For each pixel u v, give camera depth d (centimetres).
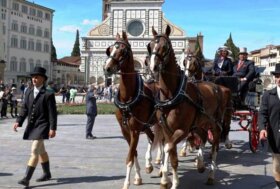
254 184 883
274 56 11644
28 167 825
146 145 1436
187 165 1070
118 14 8750
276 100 688
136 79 831
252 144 1262
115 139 1590
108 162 1095
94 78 8788
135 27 8694
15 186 831
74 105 4106
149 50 770
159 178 916
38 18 9356
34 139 817
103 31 8800
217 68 1295
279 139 684
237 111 1307
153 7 8644
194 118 808
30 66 9119
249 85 1284
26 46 8981
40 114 830
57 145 1401
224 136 1099
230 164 1094
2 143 1429
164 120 771
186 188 845
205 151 1306
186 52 1199
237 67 1320
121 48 809
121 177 923
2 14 8119
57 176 926
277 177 707
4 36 8194
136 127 824
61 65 10269
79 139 1580
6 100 2712
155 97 815
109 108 3631
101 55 8775
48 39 9750
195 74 1121
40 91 834
